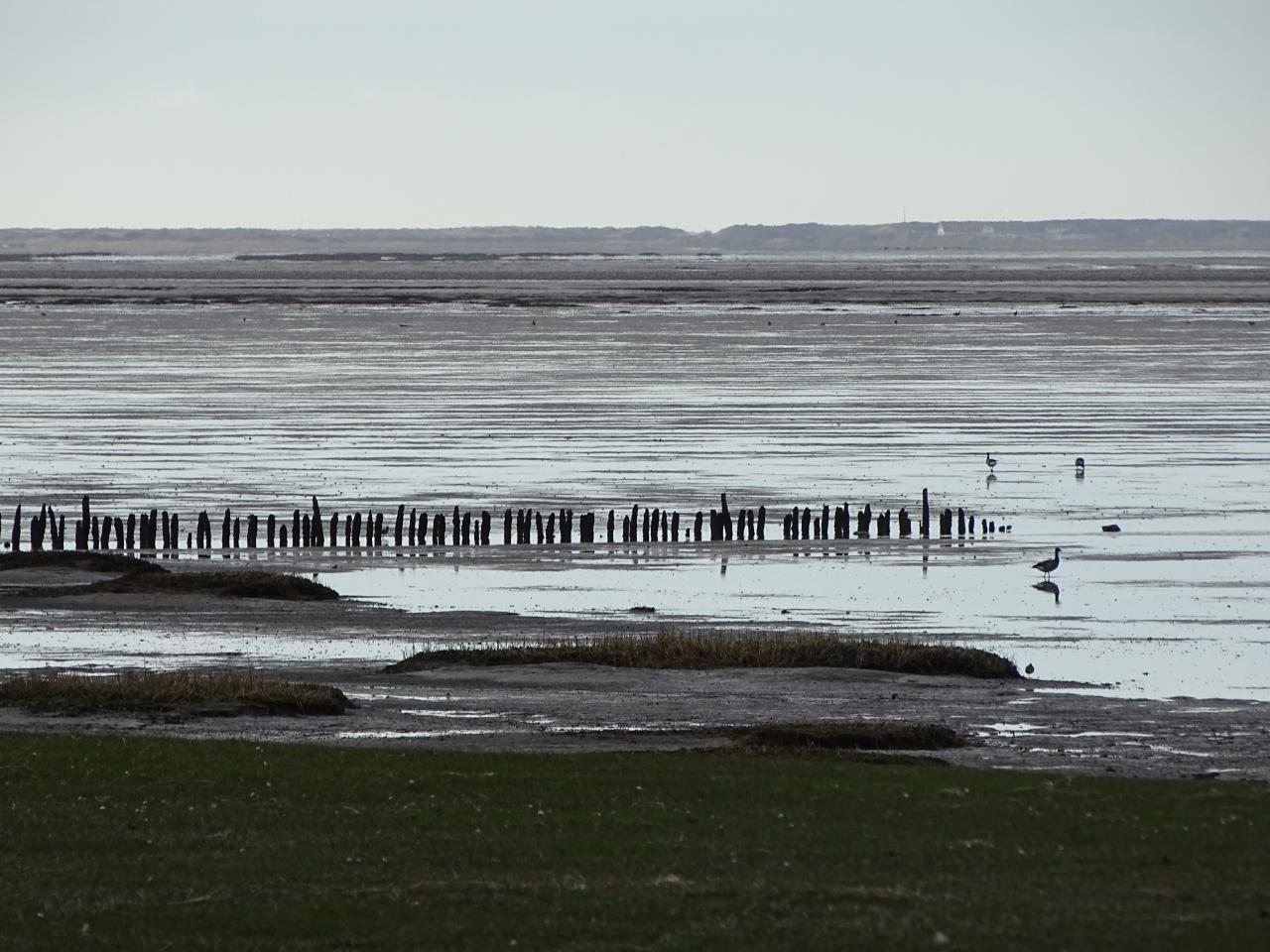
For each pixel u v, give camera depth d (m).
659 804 80.56
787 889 65.81
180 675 118.06
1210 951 57.69
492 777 86.50
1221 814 78.50
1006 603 155.75
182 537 188.88
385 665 128.38
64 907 64.00
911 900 63.94
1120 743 103.69
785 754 96.75
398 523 185.88
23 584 161.88
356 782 85.12
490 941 59.81
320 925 61.69
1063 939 58.97
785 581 167.00
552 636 140.12
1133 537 189.62
